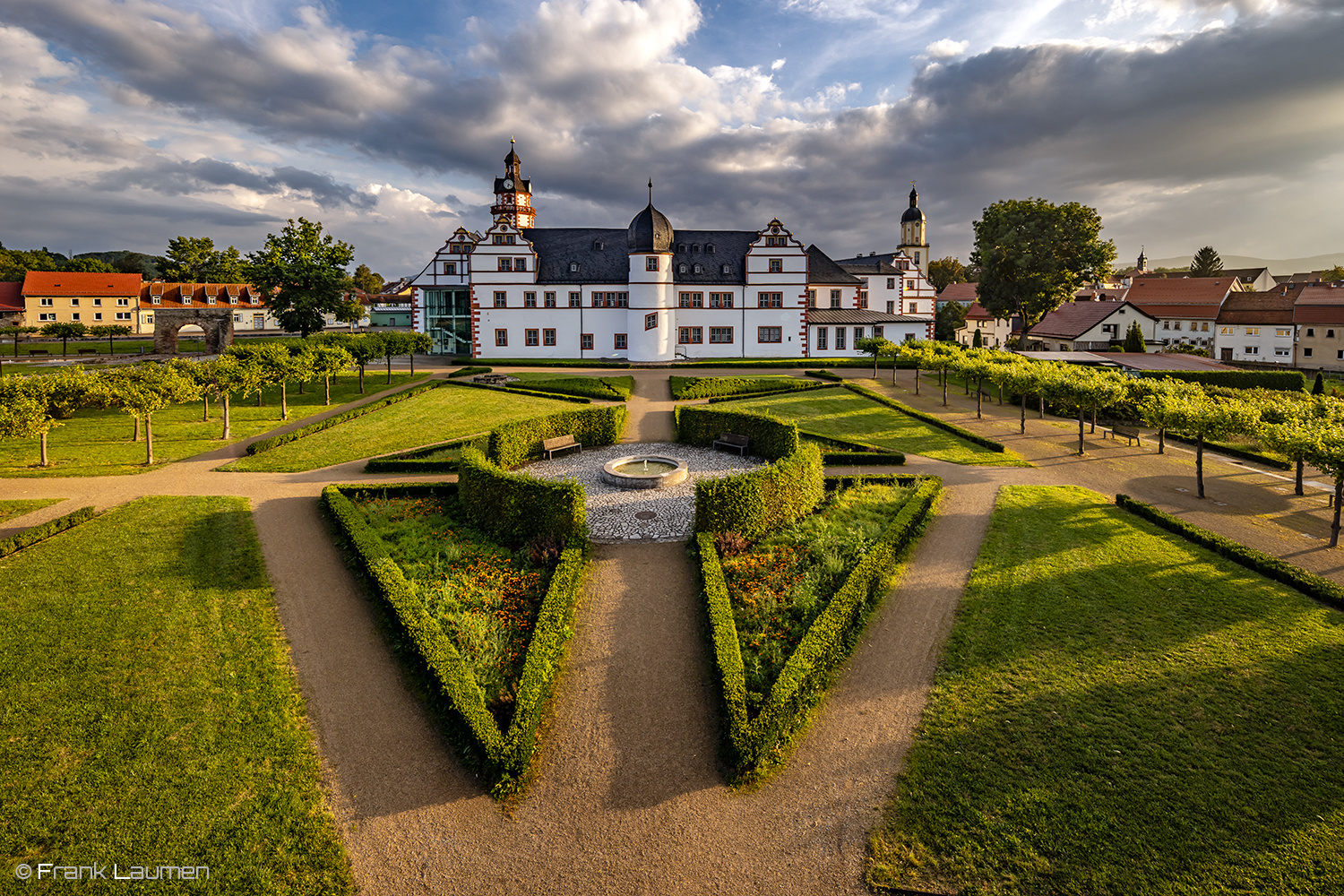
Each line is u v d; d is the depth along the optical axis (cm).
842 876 913
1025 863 916
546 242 7225
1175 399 2853
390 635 1510
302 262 6322
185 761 1102
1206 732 1158
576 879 916
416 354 7881
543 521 2009
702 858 945
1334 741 1131
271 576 1791
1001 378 4059
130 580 1725
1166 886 874
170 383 3038
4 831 957
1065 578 1778
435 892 895
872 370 6369
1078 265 7844
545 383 5047
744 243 7350
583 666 1406
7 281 10944
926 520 2259
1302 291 8006
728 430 3322
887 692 1309
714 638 1416
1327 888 863
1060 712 1217
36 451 3164
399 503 2414
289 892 886
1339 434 2064
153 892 873
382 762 1123
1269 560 1819
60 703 1230
